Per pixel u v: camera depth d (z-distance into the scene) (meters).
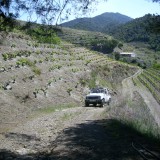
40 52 45.12
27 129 17.39
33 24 12.29
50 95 31.62
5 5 11.58
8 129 17.59
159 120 27.42
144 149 12.22
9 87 26.67
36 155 12.27
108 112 22.27
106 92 34.28
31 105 26.28
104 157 11.34
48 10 12.06
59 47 61.25
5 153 12.45
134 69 102.44
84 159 11.22
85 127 17.23
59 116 21.77
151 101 44.72
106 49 190.38
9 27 12.48
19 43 43.19
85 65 56.28
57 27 12.46
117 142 13.46
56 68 42.19
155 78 88.75
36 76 34.12
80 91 40.00
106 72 63.19
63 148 12.83
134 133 15.12
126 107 22.33
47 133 16.31
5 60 33.12
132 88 63.56
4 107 22.64
